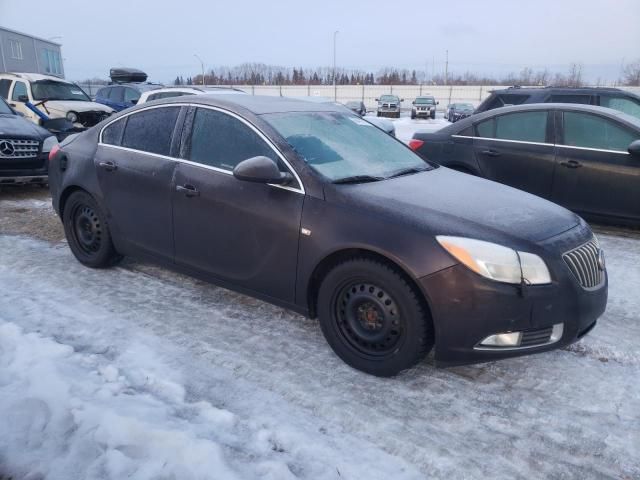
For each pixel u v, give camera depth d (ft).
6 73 43.09
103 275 15.03
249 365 10.61
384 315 9.80
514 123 21.79
